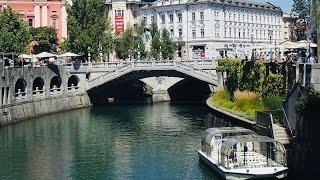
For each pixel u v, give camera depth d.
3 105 75.31
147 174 47.62
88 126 75.69
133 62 98.06
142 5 158.38
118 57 129.50
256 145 45.09
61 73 96.12
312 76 40.97
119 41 129.25
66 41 105.00
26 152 57.03
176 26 148.50
